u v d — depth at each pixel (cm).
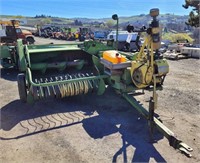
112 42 632
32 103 471
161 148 342
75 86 476
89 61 654
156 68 400
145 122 421
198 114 460
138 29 387
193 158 319
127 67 435
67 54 642
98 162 311
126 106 493
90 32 2539
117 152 333
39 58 607
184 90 610
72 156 323
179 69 899
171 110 477
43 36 2781
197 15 2152
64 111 470
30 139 365
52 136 374
